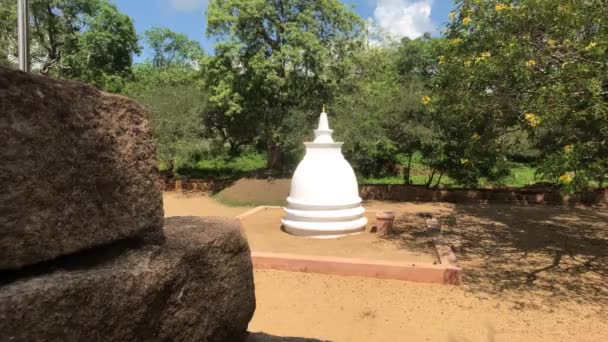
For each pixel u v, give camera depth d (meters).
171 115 18.06
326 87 16.56
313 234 9.51
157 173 1.76
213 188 18.28
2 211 1.18
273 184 16.08
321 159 9.93
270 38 16.61
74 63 22.59
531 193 15.15
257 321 5.41
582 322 5.29
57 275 1.31
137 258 1.58
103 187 1.49
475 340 4.85
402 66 22.72
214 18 15.86
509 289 6.45
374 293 6.32
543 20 6.45
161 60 35.69
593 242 9.32
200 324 1.86
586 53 6.28
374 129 14.89
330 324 5.32
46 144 1.30
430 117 14.59
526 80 6.48
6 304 1.11
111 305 1.39
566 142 7.11
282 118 17.09
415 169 22.12
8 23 20.58
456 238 9.28
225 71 16.44
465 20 7.34
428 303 5.94
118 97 1.59
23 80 1.25
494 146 7.91
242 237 2.23
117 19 23.88
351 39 16.80
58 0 21.62
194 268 1.82
